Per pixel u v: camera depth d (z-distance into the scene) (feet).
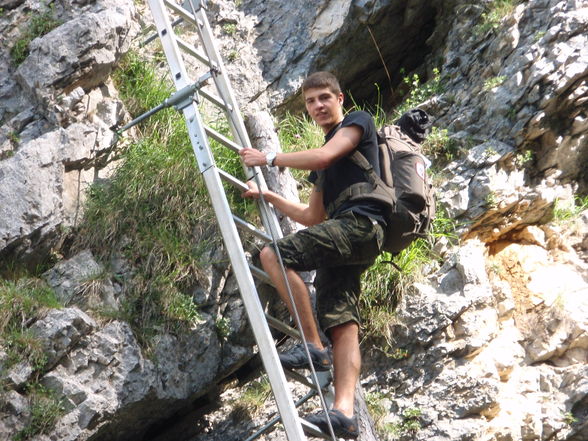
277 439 31.22
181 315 31.04
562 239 36.70
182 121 35.12
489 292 33.22
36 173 31.24
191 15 29.45
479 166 35.96
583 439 31.99
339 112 24.30
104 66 33.94
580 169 37.73
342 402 21.89
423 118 25.95
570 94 36.06
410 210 23.12
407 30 42.19
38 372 28.40
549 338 33.47
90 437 28.63
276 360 21.65
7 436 27.40
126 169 33.19
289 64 40.34
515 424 31.17
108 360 29.19
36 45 33.45
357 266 23.63
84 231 32.01
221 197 23.57
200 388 31.24
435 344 32.32
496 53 38.40
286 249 22.38
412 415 31.09
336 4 40.75
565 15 37.42
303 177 36.14
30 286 30.32
